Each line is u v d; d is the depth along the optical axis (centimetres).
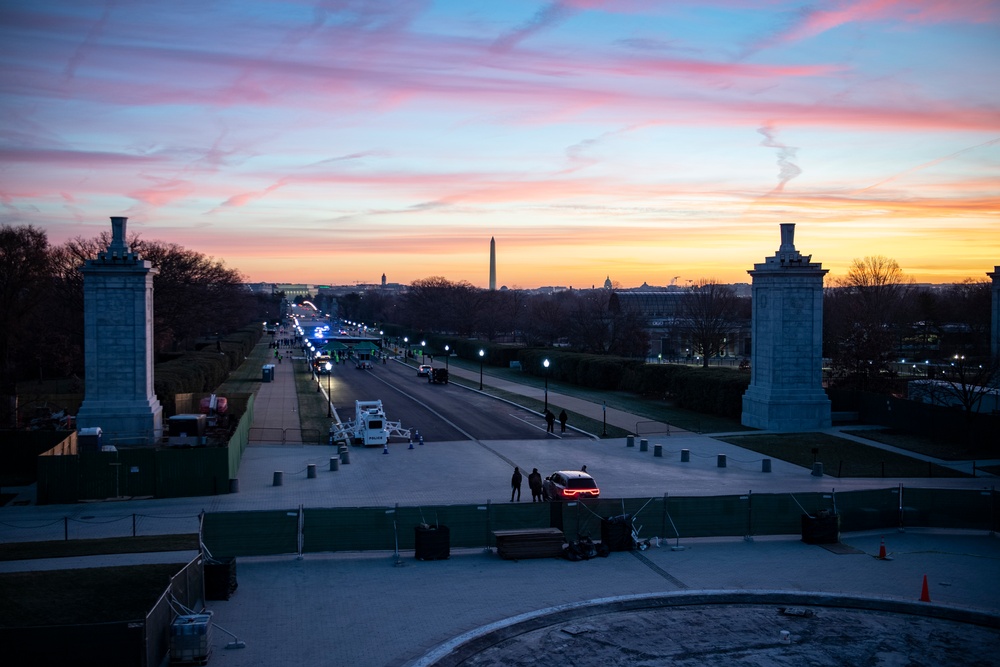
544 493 4538
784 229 7012
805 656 2523
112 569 3192
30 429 6056
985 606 2933
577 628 2734
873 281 16162
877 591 3098
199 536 3350
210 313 14488
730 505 3809
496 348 14338
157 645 2362
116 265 6106
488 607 2930
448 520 3619
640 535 3725
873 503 3972
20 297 10562
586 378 10631
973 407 6862
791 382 7012
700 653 2544
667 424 7119
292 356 16425
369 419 6269
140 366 6156
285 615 2838
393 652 2530
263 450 6103
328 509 3538
